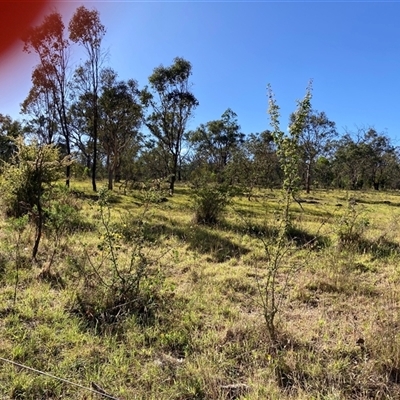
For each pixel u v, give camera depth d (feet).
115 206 43.60
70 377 9.43
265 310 11.25
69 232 24.35
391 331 11.46
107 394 8.63
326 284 17.42
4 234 22.81
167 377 9.71
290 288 17.07
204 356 10.61
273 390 9.16
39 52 59.77
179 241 25.26
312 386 9.51
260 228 31.09
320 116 98.89
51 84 64.69
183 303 14.43
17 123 115.24
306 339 11.84
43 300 13.74
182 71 78.89
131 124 83.35
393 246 26.37
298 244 26.16
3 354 10.15
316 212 50.67
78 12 60.34
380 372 10.19
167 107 81.46
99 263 18.20
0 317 12.41
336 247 23.85
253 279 18.31
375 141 156.25
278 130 11.44
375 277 19.44
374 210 56.80
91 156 106.42
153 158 118.01
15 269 16.69
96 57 64.64
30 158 24.86
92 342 11.08
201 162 145.18
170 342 11.51
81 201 39.70
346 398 9.16
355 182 142.31
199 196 34.78
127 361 10.29
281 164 11.75
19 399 8.53
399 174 161.99
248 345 11.40
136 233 19.31
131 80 75.36
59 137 87.30
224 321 13.16
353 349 11.31
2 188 26.81
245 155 86.02
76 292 13.92
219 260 21.74
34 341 10.81
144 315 13.07
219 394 9.04
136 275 14.28
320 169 124.06
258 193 79.46
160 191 22.81
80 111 82.99
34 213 20.67
